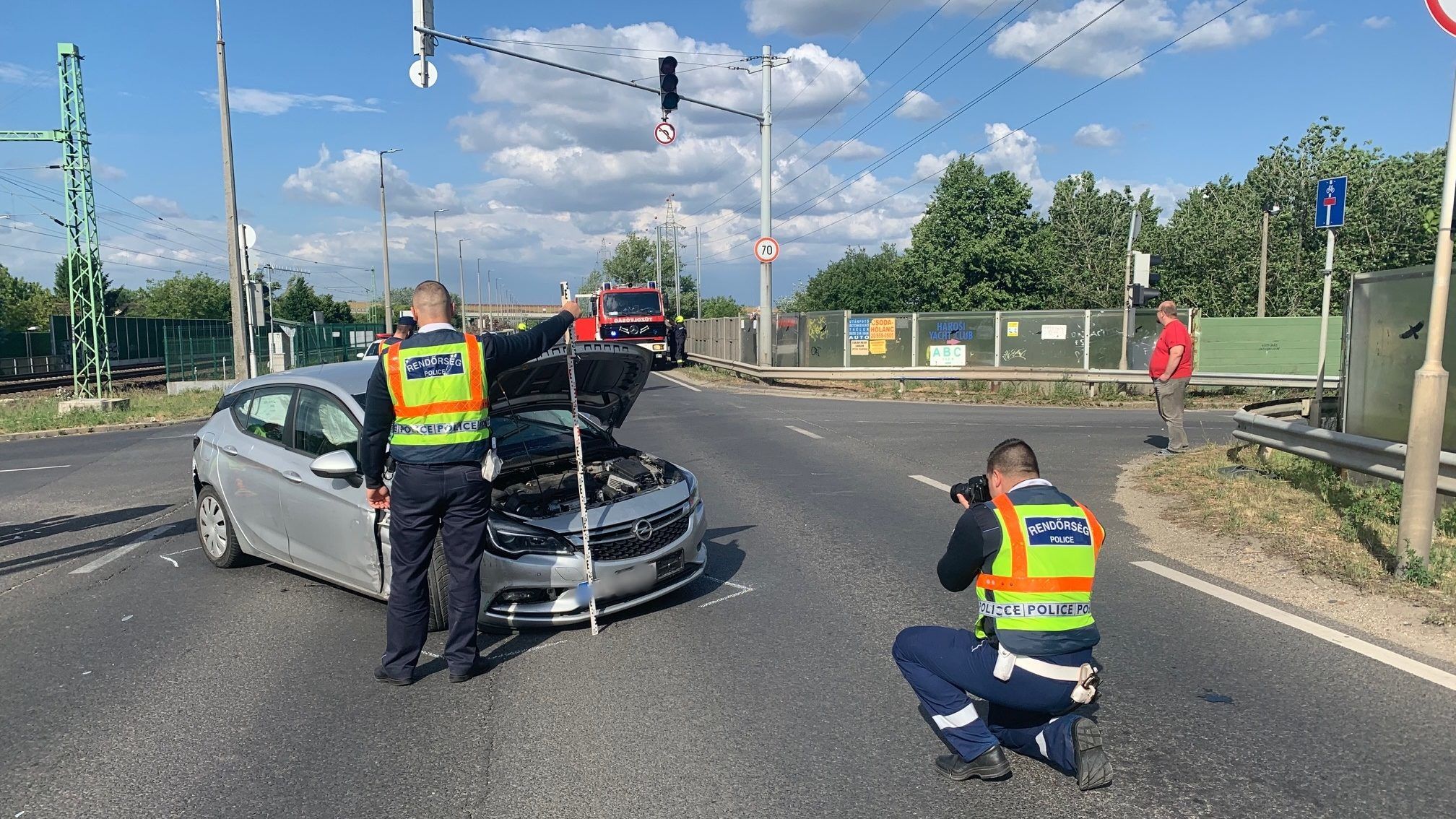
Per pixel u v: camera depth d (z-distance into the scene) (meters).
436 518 4.66
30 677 4.84
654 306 33.88
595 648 5.11
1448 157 5.50
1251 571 6.28
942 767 3.60
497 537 5.11
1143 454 11.73
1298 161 34.44
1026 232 49.19
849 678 4.59
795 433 14.27
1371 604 5.47
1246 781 3.48
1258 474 9.48
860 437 13.75
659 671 4.74
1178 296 39.44
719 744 3.90
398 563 4.61
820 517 8.28
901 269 51.28
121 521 8.88
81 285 22.42
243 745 4.00
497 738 4.02
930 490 9.50
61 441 16.92
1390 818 3.21
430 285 4.68
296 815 3.41
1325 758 3.64
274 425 6.37
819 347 25.00
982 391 22.33
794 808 3.37
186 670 4.90
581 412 6.79
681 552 5.60
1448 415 7.60
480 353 4.61
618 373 6.43
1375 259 31.69
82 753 3.95
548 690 4.55
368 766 3.78
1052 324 22.34
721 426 15.44
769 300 24.91
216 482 6.71
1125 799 3.38
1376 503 7.67
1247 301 35.62
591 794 3.51
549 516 5.33
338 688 4.63
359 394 5.78
